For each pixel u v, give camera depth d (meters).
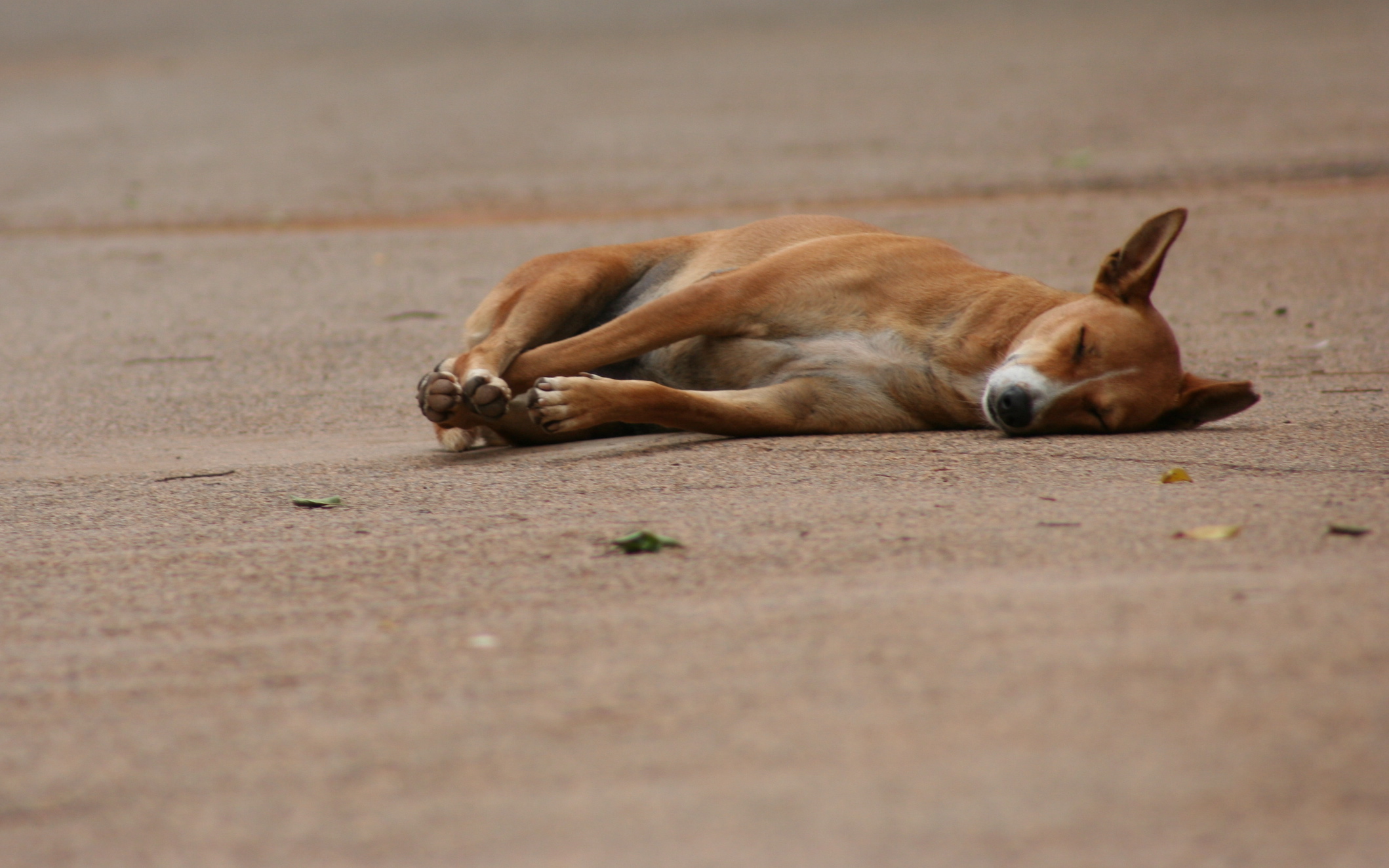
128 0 97.50
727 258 13.22
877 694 5.95
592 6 84.56
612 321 11.98
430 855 4.91
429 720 5.99
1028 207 26.36
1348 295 18.80
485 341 12.20
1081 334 11.46
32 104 50.81
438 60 60.47
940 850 4.75
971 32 60.56
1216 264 21.30
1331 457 10.28
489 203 29.36
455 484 10.59
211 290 21.91
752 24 70.06
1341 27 54.78
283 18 85.75
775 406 11.86
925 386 11.99
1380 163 29.52
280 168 35.38
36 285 22.61
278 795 5.40
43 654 7.08
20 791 5.56
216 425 13.76
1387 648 6.09
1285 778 5.10
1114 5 69.50
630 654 6.60
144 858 5.00
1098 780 5.14
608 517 9.27
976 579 7.41
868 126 37.22
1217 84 41.78
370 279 22.36
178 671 6.73
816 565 7.86
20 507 10.40
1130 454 10.68
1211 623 6.50
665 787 5.28
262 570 8.40
